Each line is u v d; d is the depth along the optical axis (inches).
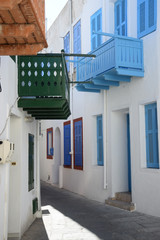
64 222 354.9
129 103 406.6
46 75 295.4
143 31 380.5
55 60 297.6
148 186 363.6
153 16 364.2
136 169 388.2
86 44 545.0
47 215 399.5
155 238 275.1
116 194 443.8
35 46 174.6
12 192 290.0
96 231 307.7
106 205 443.8
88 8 535.8
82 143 562.9
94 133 518.3
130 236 284.0
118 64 368.2
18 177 292.0
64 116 378.0
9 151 221.6
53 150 774.5
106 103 464.8
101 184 478.3
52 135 794.8
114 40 370.9
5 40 165.9
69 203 489.4
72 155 622.2
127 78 402.6
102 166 476.7
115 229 310.3
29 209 339.9
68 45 658.8
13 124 299.0
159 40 352.2
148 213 362.6
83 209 430.0
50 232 311.1
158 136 350.9
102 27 477.1
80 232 307.1
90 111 524.4
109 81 426.6
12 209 287.9
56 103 294.5
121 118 456.4
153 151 368.8
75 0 608.4
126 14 418.6
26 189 322.7
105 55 394.9
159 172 346.6
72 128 621.6
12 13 137.6
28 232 312.8
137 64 377.1
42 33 160.9
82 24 564.7
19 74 292.5
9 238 284.0
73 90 617.0
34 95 292.0
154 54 361.4
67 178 658.2
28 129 341.1
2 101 230.8
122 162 452.8
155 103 367.9
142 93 381.1
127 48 374.6
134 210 386.9
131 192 411.2
